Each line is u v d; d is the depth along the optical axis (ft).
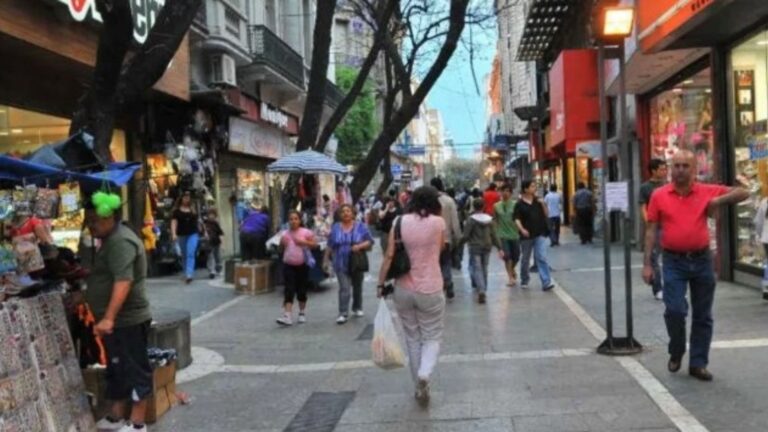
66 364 17.49
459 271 52.54
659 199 21.56
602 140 26.12
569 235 84.99
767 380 20.61
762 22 33.22
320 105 51.55
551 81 78.33
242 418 20.35
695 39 36.99
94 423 18.39
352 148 140.15
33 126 41.47
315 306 40.40
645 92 57.11
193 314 38.37
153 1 43.96
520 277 44.55
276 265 47.88
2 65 37.37
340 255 34.81
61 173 17.65
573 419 18.48
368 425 19.11
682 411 18.51
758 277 35.06
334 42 145.38
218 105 58.54
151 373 18.86
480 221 37.73
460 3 53.21
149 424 20.02
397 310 21.29
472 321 32.60
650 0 37.91
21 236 17.97
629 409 18.93
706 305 21.07
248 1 74.38
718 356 23.40
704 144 42.86
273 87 81.97
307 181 57.93
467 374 23.48
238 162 74.33
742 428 17.08
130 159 53.06
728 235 38.47
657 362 23.26
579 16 81.56
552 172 118.83
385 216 54.03
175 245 56.13
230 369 26.12
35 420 15.35
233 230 71.26
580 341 27.14
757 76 34.58
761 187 34.81
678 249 21.08
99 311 18.04
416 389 21.11
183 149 56.85
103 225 17.67
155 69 25.63
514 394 20.98
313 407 21.08
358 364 25.95
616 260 54.19
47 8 35.53
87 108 24.11
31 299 16.38
